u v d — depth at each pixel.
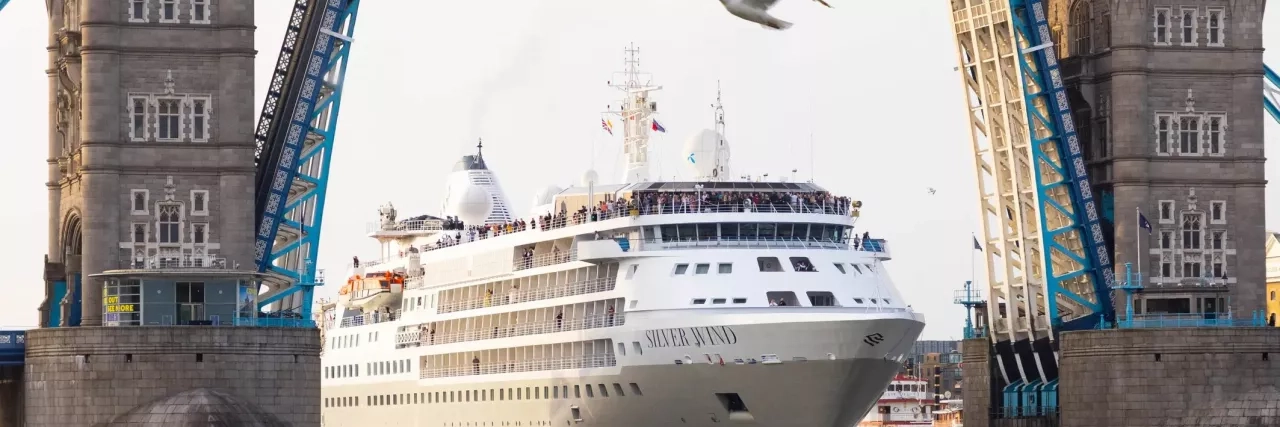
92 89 132.25
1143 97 146.88
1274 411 135.38
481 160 179.12
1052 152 148.88
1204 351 142.12
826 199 140.12
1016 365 154.38
